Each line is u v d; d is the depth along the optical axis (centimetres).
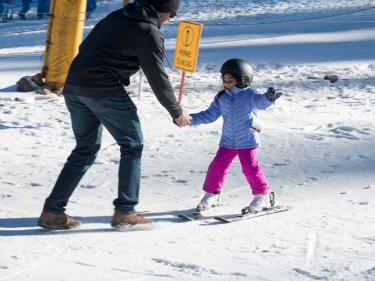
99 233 1124
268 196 1219
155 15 1097
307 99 2542
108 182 1447
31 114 2258
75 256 999
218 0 5738
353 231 1097
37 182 1453
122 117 1110
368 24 4431
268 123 2089
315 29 4331
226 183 1427
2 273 926
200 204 1222
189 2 5666
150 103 2436
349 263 934
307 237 1071
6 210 1252
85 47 1116
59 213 1136
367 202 1273
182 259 977
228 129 1209
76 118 1135
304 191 1362
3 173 1530
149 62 1084
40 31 4706
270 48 3731
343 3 5444
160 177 1484
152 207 1271
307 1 5650
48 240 1084
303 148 1700
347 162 1574
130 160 1130
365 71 3116
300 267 927
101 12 5144
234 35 4206
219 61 3397
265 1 5684
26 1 5262
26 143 1873
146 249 1034
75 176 1141
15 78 3031
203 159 1633
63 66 2641
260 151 1678
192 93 2680
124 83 1117
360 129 1892
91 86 1094
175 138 1869
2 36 4578
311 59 3412
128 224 1136
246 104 1187
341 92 2670
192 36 1903
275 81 2898
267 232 1108
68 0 2609
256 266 941
